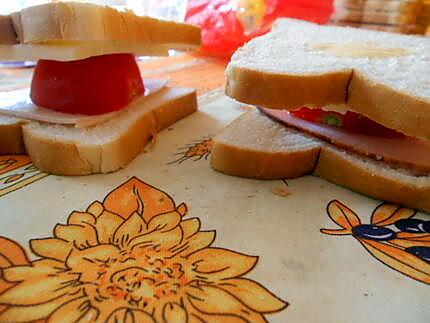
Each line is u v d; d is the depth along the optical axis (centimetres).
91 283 9
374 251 10
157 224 11
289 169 14
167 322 8
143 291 9
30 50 15
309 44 18
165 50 20
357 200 13
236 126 16
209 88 25
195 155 15
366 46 18
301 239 11
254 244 10
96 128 15
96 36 14
